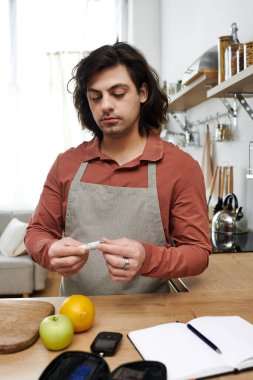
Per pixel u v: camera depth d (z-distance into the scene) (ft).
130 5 13.57
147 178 3.51
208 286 3.90
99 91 3.22
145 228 3.47
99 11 13.84
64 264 2.83
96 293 3.52
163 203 3.47
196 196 3.48
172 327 2.49
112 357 2.21
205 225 3.45
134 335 2.40
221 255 5.21
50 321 2.33
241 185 7.09
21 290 9.80
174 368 2.03
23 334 2.37
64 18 13.74
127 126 3.36
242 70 4.70
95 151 3.70
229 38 5.54
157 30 13.48
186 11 10.41
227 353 2.14
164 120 3.94
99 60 3.12
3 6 13.47
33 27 13.67
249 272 4.41
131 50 3.29
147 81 3.51
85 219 3.57
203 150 8.82
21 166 14.16
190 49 10.14
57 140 14.10
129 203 3.48
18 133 13.98
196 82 6.84
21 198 14.20
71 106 13.96
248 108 6.10
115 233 3.49
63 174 3.79
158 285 3.57
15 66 13.79
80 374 1.92
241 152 7.07
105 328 2.57
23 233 10.11
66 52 13.79
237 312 2.81
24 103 13.92
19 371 2.07
